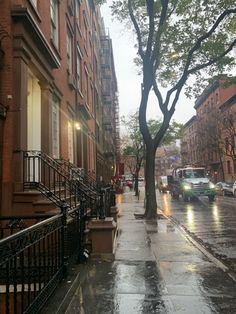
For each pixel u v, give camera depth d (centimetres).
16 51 1045
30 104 1337
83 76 2462
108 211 1473
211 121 5028
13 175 1009
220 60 1908
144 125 1862
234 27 1822
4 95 1010
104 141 4503
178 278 680
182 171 3547
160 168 13412
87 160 2527
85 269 746
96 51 3625
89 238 912
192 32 1800
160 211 2236
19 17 1041
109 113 5247
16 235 391
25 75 1081
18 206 992
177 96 1858
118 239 1120
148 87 1842
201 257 862
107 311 511
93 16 3316
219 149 4978
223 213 2073
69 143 1855
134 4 1839
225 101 5247
